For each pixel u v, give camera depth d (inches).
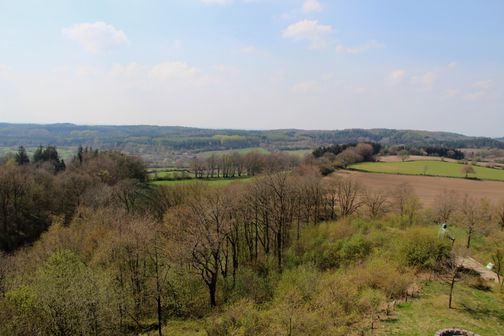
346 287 1360.7
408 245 1637.6
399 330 1033.5
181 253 1562.5
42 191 2992.1
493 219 2534.5
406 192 2903.5
